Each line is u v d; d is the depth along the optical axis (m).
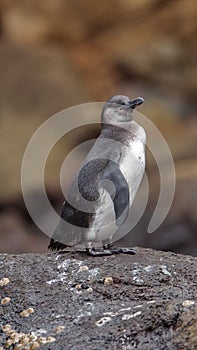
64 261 12.38
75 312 11.17
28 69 43.41
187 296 11.34
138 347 10.24
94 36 48.44
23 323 11.12
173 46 47.12
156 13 48.53
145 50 47.09
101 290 11.66
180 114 43.62
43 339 10.60
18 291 11.77
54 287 11.80
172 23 48.09
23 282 11.95
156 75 46.22
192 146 35.69
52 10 48.00
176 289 11.51
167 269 12.08
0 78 42.78
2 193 34.94
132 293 11.55
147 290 11.56
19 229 31.56
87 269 12.12
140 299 11.41
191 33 47.59
